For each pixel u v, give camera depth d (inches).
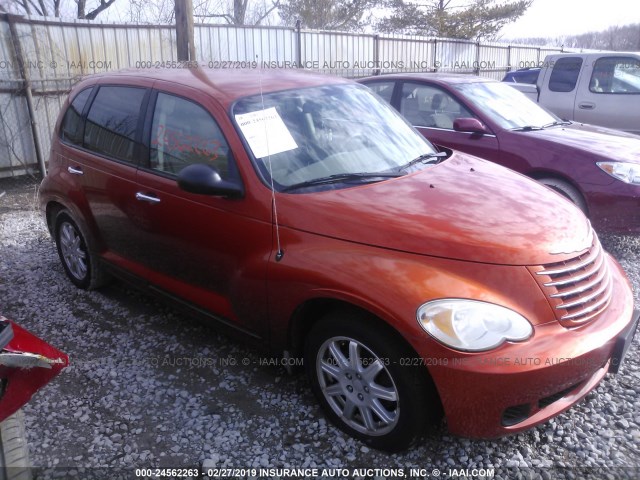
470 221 115.4
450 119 251.0
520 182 141.9
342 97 160.1
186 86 149.5
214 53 414.9
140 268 165.0
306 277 115.1
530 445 118.3
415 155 154.7
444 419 114.7
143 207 151.8
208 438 121.3
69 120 187.5
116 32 370.0
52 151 193.2
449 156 162.1
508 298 105.1
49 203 195.0
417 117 261.3
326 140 143.1
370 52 533.3
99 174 166.7
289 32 454.6
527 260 107.8
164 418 127.9
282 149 135.1
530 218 119.5
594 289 115.6
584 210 220.2
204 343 159.5
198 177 124.9
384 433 112.7
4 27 320.5
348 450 116.6
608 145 225.0
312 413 128.4
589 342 106.8
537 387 101.3
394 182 133.4
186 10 314.5
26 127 345.4
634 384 138.7
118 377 143.5
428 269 106.3
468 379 99.3
